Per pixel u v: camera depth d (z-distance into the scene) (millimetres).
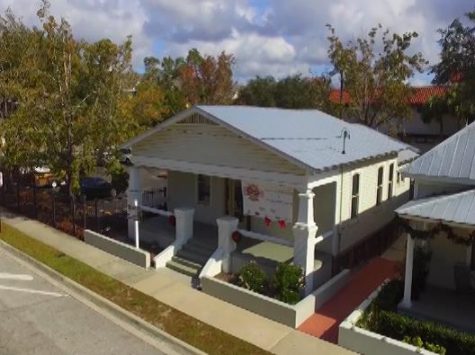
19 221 21609
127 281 14641
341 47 35844
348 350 10688
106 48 23266
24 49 26172
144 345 10812
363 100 35844
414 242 12969
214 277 15188
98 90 21891
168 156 17422
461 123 36406
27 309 12492
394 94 34656
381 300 12039
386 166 19297
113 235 19484
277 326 11938
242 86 56812
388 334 11398
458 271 12797
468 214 10867
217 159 15883
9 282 14352
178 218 17016
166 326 11680
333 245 15781
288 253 15867
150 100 34938
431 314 11891
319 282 14852
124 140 21406
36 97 20734
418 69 35906
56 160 20609
